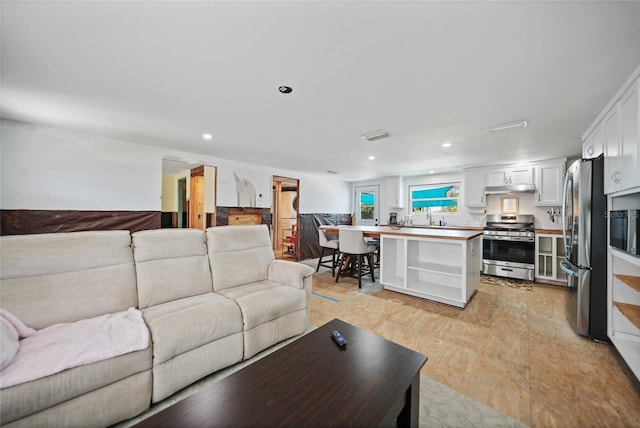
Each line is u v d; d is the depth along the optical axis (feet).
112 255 6.18
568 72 5.59
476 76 5.83
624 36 4.41
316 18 4.15
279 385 3.63
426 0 3.75
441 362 6.38
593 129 8.47
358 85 6.32
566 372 5.99
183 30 4.44
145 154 12.24
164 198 21.36
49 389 3.71
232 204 15.83
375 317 9.04
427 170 18.25
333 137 10.55
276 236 23.38
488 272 15.11
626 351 6.07
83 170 10.58
